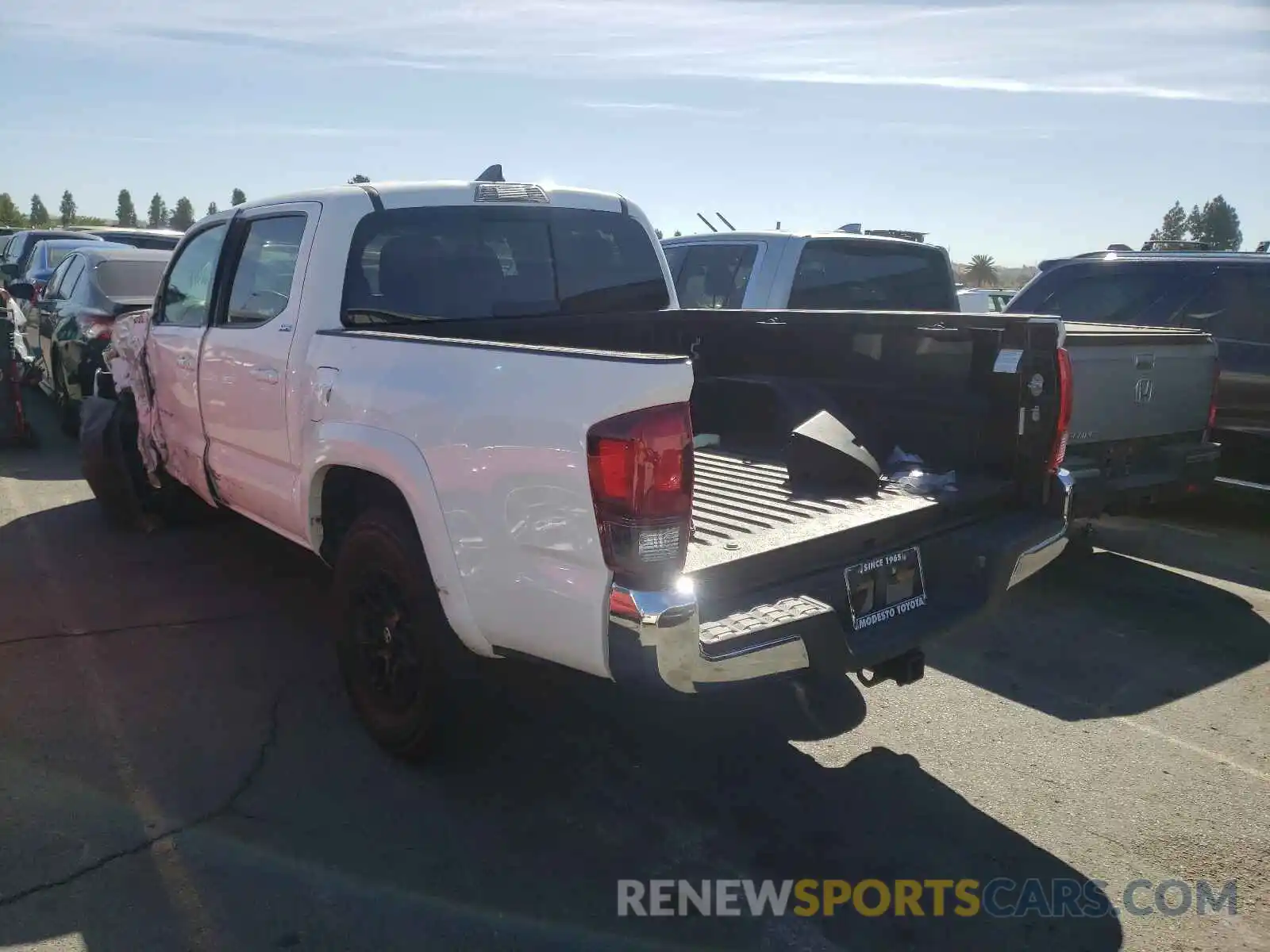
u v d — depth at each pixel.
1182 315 7.09
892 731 4.10
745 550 3.04
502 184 4.74
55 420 10.54
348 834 3.28
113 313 8.55
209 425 5.03
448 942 2.80
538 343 4.77
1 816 3.30
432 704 3.46
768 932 2.88
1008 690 4.50
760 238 7.79
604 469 2.77
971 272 47.34
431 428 3.28
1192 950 2.84
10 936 2.75
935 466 4.20
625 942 2.82
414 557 3.46
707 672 2.74
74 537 6.32
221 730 3.91
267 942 2.77
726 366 5.01
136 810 3.36
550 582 2.94
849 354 4.45
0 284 15.56
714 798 3.57
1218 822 3.46
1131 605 5.61
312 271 4.16
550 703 4.04
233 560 5.92
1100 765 3.84
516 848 3.24
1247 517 7.50
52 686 4.24
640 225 5.29
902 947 2.83
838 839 3.34
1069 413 3.83
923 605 3.57
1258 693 4.48
